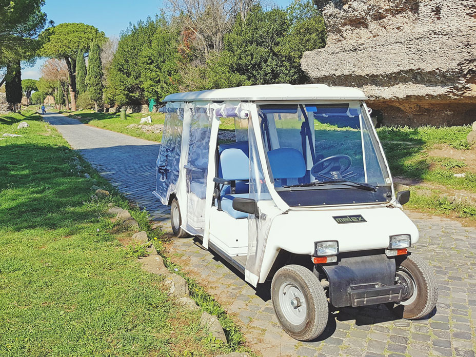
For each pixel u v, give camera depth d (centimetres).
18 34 3447
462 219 859
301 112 480
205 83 2825
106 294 470
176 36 4062
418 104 1862
